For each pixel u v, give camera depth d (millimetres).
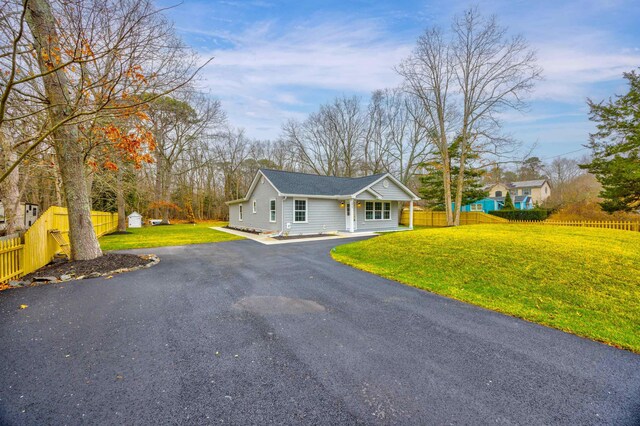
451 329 3723
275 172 18562
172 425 2002
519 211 23266
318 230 17141
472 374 2686
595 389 2475
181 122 27516
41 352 3029
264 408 2191
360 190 16906
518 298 4871
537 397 2354
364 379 2584
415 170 29875
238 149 39219
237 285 5719
